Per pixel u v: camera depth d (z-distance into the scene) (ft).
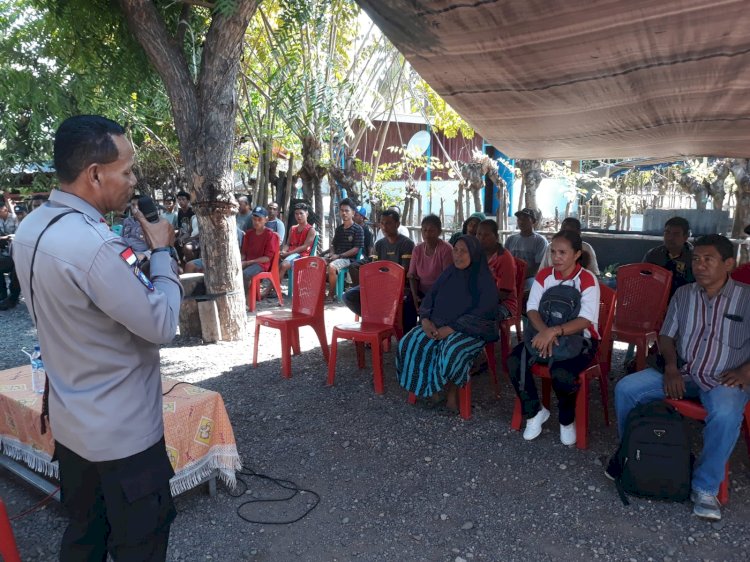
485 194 45.65
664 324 11.33
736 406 9.77
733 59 10.69
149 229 6.30
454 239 20.86
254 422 13.99
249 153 44.37
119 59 20.59
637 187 49.78
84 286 5.38
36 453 10.43
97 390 5.75
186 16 19.49
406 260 20.43
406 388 14.19
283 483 11.19
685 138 18.16
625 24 9.78
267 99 31.86
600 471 11.38
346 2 27.66
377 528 9.74
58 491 10.13
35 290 5.57
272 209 31.24
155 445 6.18
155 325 5.70
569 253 12.16
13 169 35.65
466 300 14.05
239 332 21.04
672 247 15.94
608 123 16.35
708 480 9.80
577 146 20.48
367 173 38.78
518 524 9.78
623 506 10.19
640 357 15.03
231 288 20.76
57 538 9.46
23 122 32.48
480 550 9.13
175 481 9.87
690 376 10.78
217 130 19.20
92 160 5.55
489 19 10.18
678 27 9.66
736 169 27.96
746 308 10.32
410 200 34.99
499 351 19.03
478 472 11.49
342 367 17.81
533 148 21.18
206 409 10.28
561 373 11.85
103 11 18.98
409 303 18.42
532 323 12.32
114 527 6.08
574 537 9.39
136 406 5.96
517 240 22.52
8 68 26.21
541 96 14.10
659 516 9.88
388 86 35.50
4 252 27.66
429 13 10.25
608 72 12.14
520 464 11.75
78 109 27.94
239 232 27.73
